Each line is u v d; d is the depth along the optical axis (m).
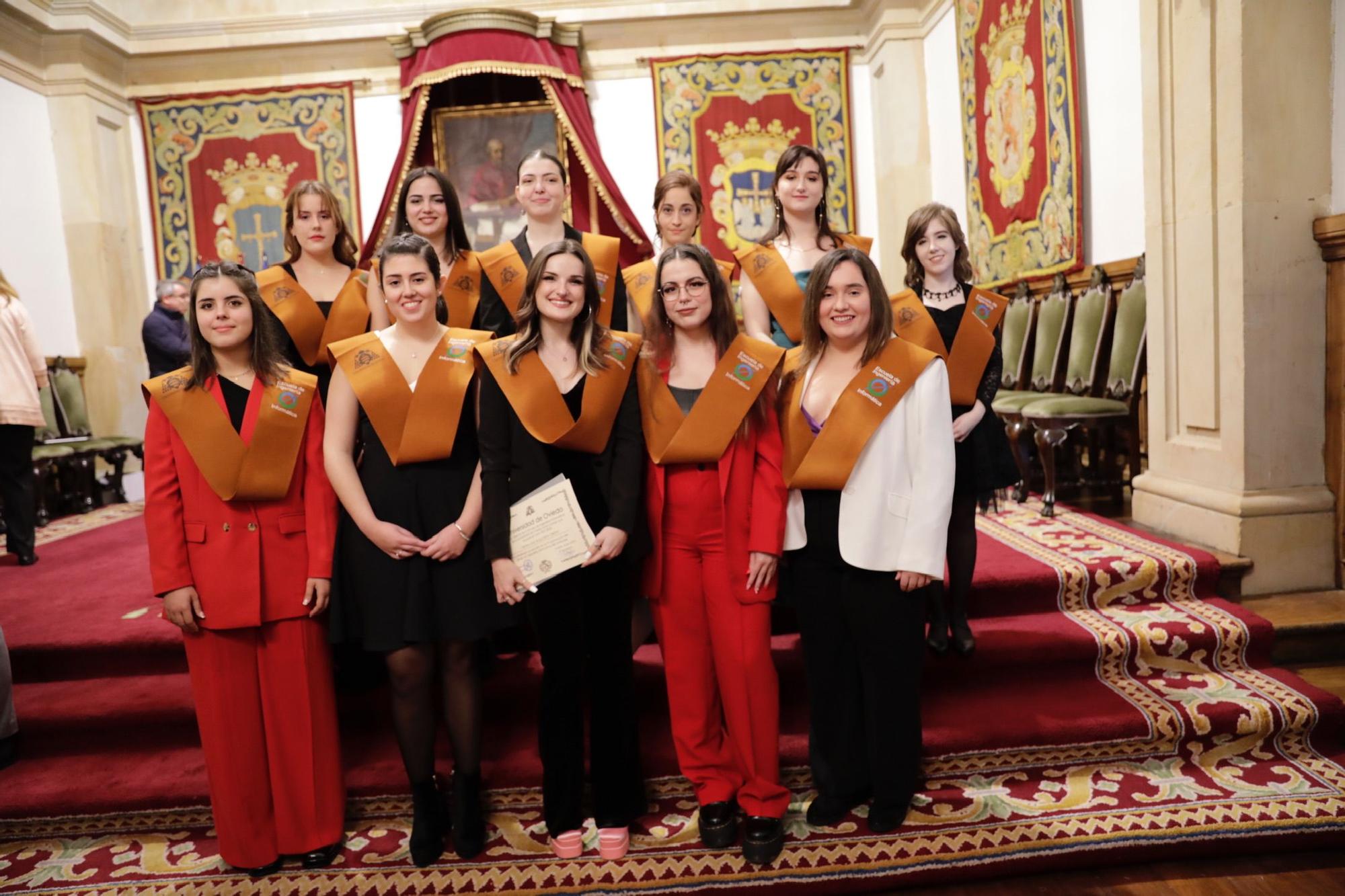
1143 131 3.54
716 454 2.11
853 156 6.96
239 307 2.17
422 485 2.14
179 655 2.99
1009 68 5.05
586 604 2.16
